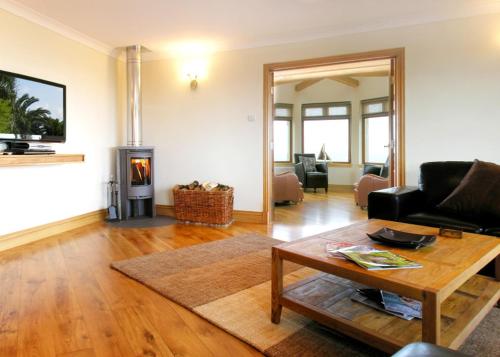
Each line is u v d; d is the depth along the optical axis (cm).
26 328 183
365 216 516
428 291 126
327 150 912
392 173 401
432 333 125
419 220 270
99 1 332
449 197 279
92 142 451
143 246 345
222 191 434
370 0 337
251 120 462
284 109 916
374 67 511
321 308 168
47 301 217
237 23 391
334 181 898
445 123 371
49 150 359
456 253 168
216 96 479
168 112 505
